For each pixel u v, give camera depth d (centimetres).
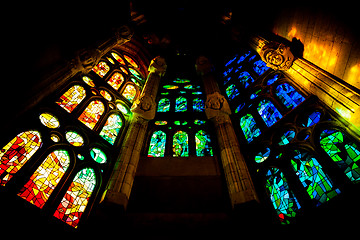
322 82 570
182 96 1142
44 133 553
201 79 1214
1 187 414
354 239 351
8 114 441
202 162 683
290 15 732
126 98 954
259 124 754
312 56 628
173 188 598
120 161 625
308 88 626
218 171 645
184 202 558
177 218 502
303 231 418
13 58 471
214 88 975
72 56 659
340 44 520
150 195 577
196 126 888
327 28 561
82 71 711
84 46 721
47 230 423
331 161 486
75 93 724
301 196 488
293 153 575
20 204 416
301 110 625
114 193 528
